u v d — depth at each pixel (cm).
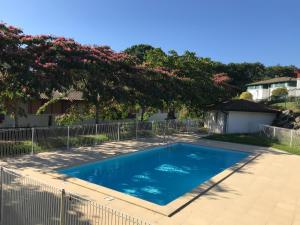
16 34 1727
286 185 1182
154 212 838
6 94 1784
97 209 780
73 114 2494
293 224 814
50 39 1883
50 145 1617
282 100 3944
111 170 1551
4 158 1366
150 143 2084
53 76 1661
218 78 3556
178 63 2950
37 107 2670
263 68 8175
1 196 730
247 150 1998
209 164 1747
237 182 1201
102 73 2028
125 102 2270
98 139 1927
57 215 670
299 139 2133
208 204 935
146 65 2641
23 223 696
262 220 832
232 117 3009
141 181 1374
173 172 1555
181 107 3362
